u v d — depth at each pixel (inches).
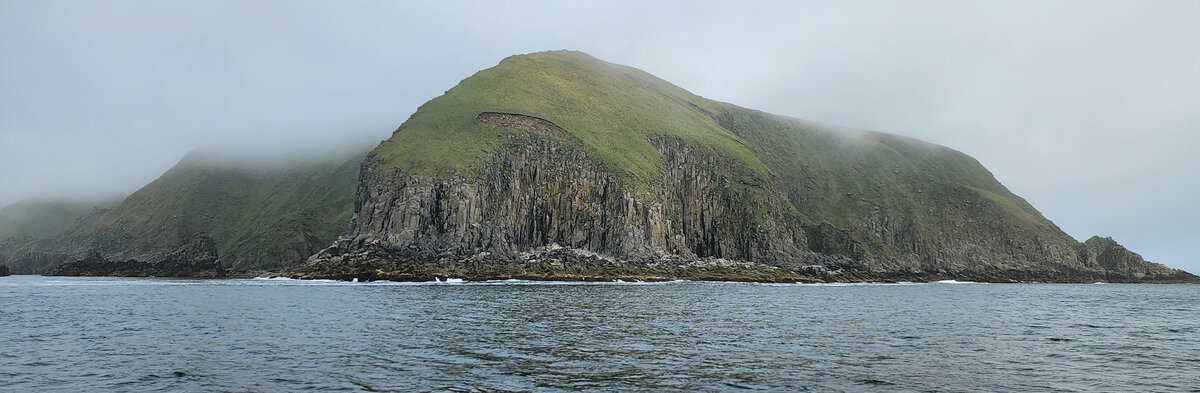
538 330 1790.1
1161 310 3009.4
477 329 1800.0
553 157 7450.8
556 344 1513.3
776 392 1034.7
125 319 2057.1
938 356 1400.1
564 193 7253.9
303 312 2313.0
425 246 5871.1
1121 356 1440.7
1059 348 1556.3
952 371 1223.5
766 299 3452.3
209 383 1073.5
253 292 3659.0
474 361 1269.7
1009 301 3681.1
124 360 1275.8
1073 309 3002.0
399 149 6806.1
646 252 6968.5
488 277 5620.1
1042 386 1104.2
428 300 2972.4
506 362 1261.1
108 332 1715.1
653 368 1214.3
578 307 2630.4
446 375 1134.4
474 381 1087.6
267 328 1809.8
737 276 6889.8
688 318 2210.9
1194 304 3609.7
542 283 5265.8
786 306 2901.1
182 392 1012.5
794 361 1310.3
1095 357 1421.0
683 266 6914.4
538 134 7613.2
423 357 1314.0
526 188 7116.1
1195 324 2225.6
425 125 7401.6
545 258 6378.0
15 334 1673.2
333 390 1023.0
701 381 1106.7
